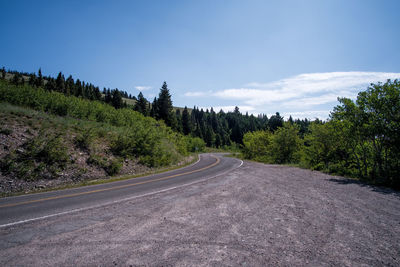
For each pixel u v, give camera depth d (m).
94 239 3.29
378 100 9.31
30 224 4.05
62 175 10.13
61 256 2.76
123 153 14.87
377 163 9.70
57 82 74.62
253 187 7.41
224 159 26.89
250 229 3.62
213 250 2.89
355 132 10.27
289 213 4.46
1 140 10.12
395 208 4.87
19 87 16.72
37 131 12.23
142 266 2.51
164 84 60.25
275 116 49.09
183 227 3.75
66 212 4.87
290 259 2.63
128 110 28.23
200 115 152.12
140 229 3.69
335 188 7.14
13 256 2.77
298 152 19.80
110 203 5.67
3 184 8.19
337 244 3.04
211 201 5.57
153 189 7.66
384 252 2.81
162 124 30.59
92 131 14.85
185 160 23.23
